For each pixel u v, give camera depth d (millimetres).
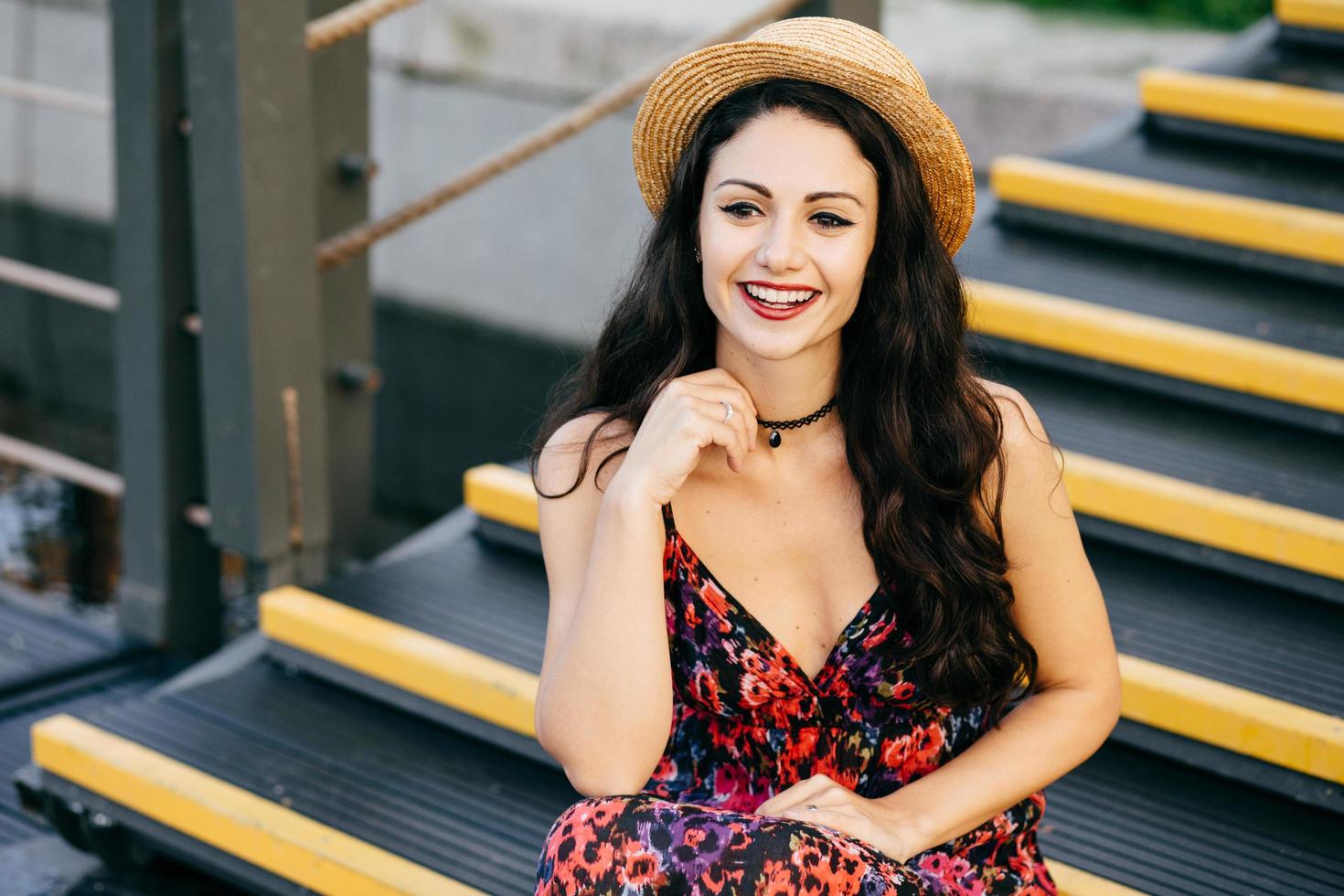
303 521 2875
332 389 3125
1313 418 2807
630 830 1538
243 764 2508
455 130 4738
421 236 4859
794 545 1768
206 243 2691
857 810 1637
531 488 2928
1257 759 2262
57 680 3107
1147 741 2355
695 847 1518
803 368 1714
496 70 4625
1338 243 3020
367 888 2238
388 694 2670
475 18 4633
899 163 1624
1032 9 5008
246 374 2727
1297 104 3324
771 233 1606
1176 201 3172
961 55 4453
